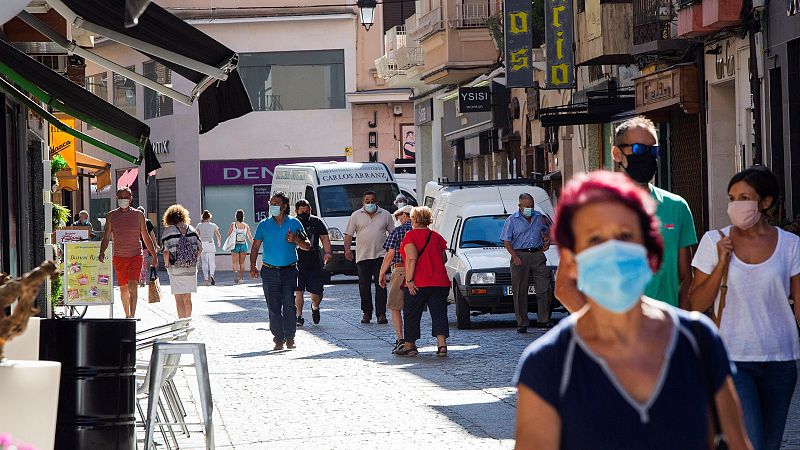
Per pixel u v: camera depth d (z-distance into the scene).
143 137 31.56
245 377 33.81
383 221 50.62
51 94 28.59
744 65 50.34
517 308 44.53
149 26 21.52
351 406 28.28
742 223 15.07
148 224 59.59
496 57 86.88
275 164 119.94
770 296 15.32
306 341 43.50
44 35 28.89
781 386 15.45
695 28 50.62
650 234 8.38
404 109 120.00
